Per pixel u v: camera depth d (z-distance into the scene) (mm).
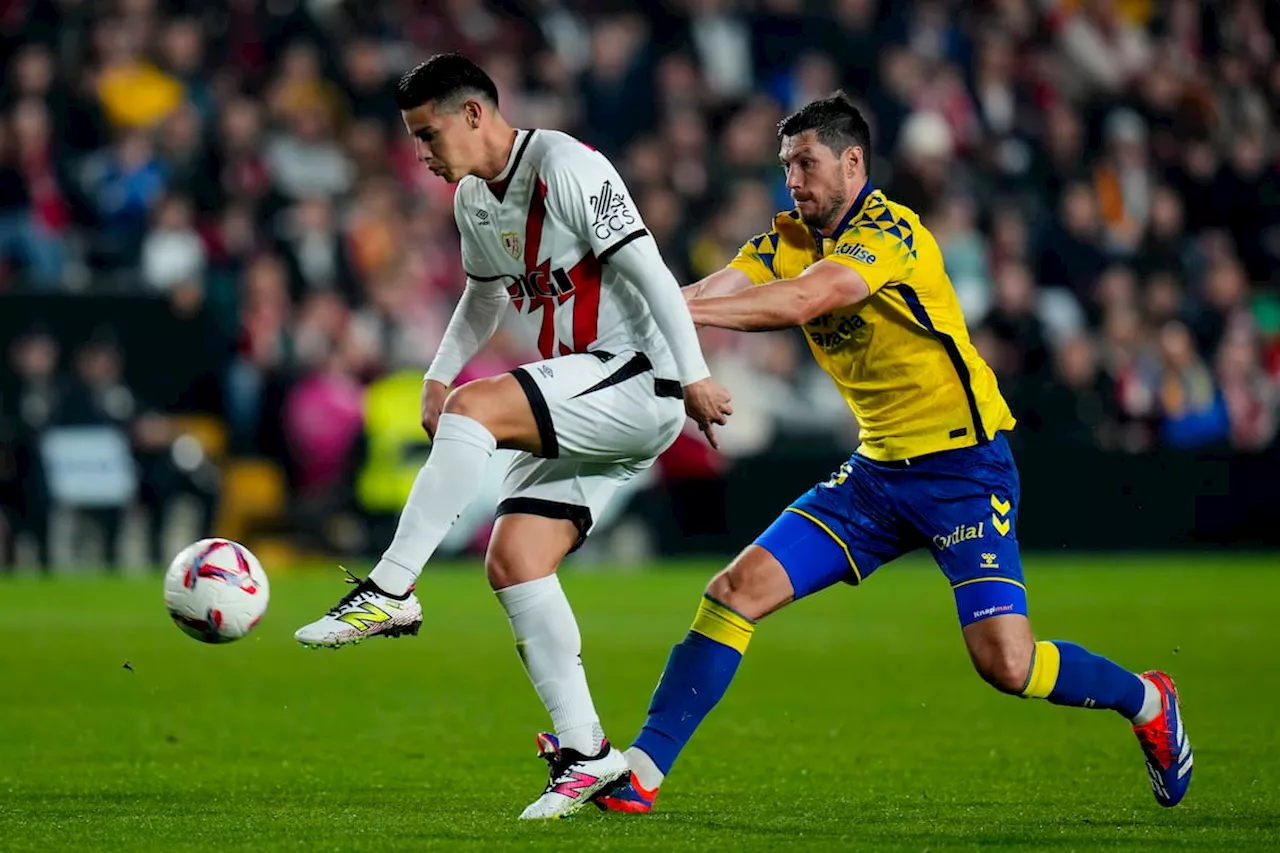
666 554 58094
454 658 36031
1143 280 67500
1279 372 66375
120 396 52312
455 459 18391
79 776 22344
